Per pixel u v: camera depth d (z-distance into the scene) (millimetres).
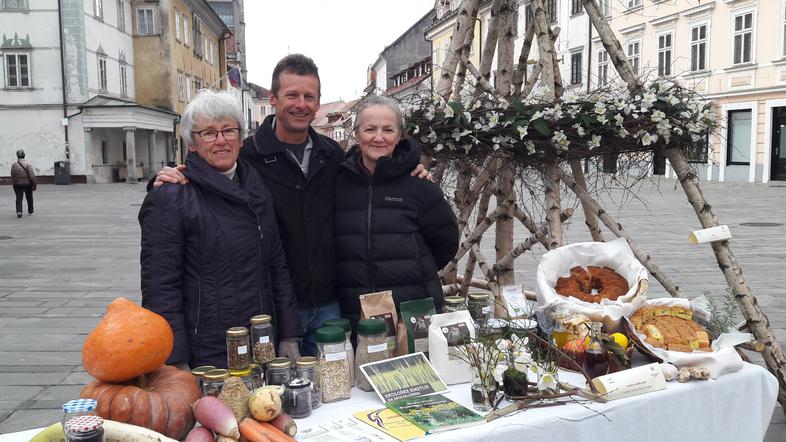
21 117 26703
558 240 3344
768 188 20156
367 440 1901
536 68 4070
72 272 8203
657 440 2291
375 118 2639
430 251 2871
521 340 2379
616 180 3654
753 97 22016
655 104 3260
